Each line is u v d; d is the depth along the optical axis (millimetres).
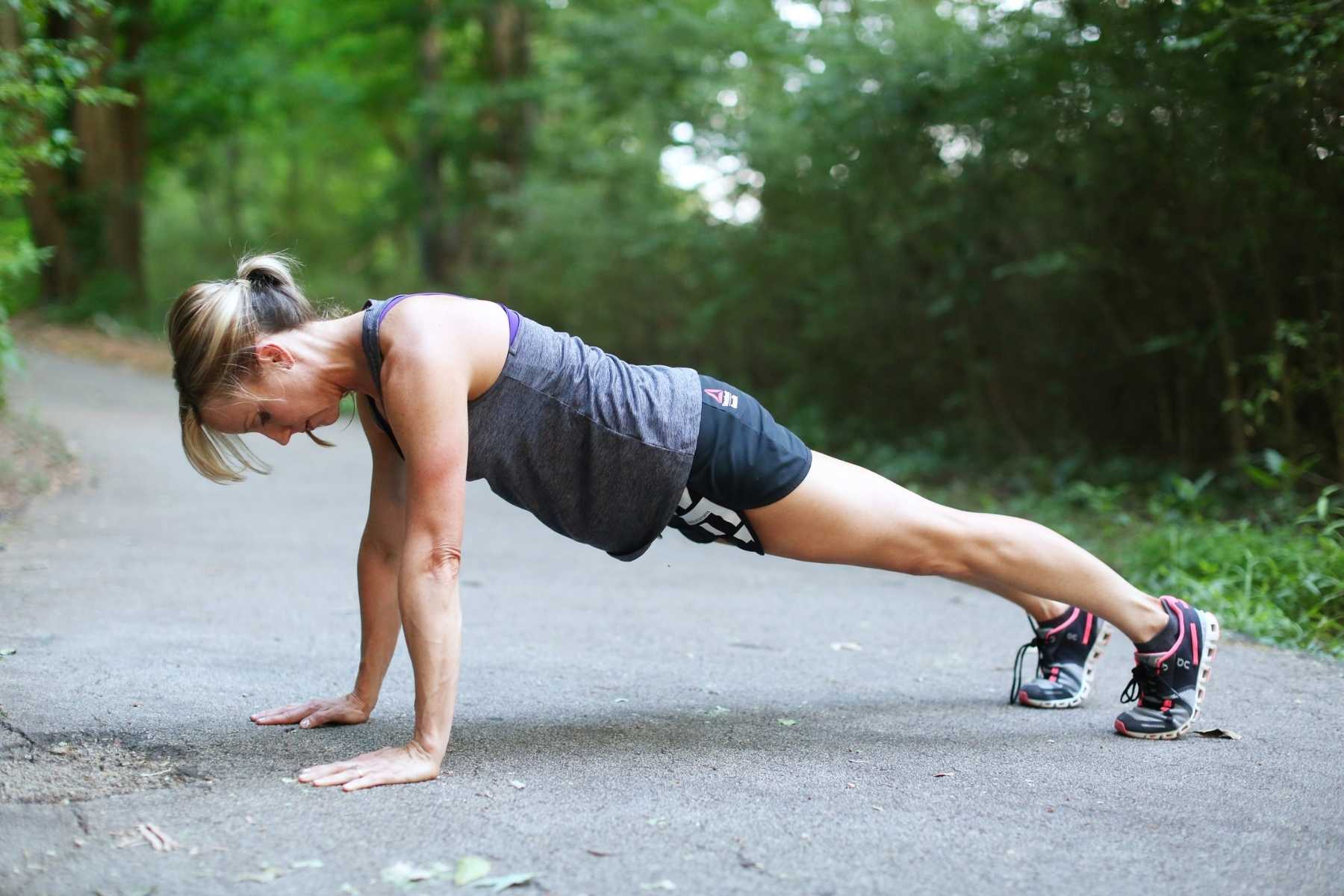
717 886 2004
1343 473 6664
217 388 2477
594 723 3041
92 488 7371
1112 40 7340
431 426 2432
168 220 39562
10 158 6352
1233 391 7375
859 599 5258
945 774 2662
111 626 3953
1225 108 6676
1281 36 5691
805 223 11680
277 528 6480
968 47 9078
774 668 3828
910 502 2771
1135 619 2959
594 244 14375
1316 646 4234
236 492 7727
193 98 22016
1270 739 3004
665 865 2086
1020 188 9141
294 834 2188
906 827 2307
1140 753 2865
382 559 2904
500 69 20719
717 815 2352
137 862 2055
